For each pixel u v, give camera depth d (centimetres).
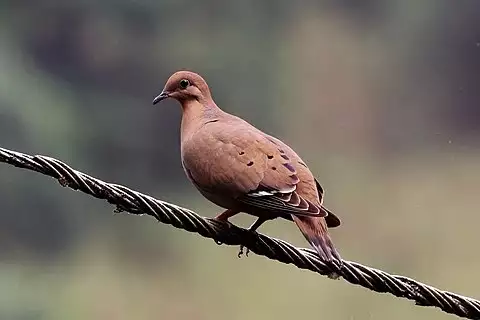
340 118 1856
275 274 1402
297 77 1916
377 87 1884
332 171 1675
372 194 1577
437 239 1460
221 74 1930
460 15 1911
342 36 1941
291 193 685
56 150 1752
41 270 1523
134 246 1572
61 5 1869
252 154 704
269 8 1969
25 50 1855
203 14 1939
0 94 1741
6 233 1580
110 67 1880
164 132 1817
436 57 1898
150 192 1777
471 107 1850
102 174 1788
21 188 1592
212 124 742
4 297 1419
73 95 1833
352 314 1247
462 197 1516
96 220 1600
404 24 1930
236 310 1405
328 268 702
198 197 1703
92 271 1529
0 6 1853
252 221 1400
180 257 1526
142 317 1464
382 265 1469
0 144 1723
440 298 706
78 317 1420
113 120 1809
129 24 1898
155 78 1900
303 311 1321
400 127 1795
